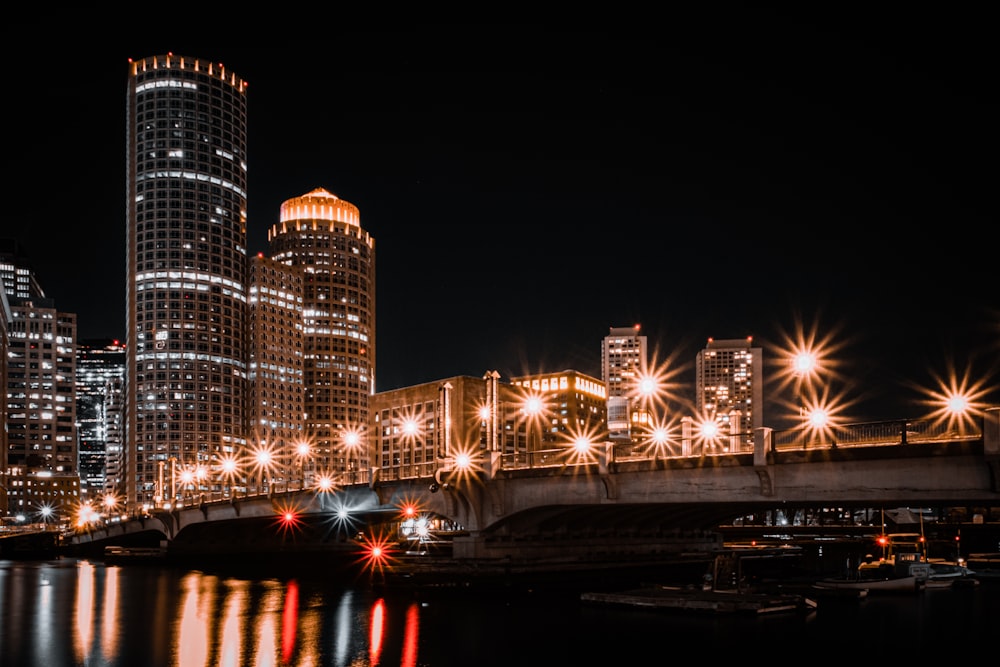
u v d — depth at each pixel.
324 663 54.41
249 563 145.88
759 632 63.84
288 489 127.56
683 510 79.25
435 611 73.81
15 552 185.25
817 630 65.38
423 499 91.44
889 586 90.56
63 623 72.00
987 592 92.88
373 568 124.69
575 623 67.31
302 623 69.75
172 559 147.75
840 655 57.00
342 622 69.75
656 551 96.62
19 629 68.81
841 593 86.44
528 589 84.19
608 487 71.00
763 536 182.00
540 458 80.31
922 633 65.31
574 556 88.56
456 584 83.00
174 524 146.12
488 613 72.31
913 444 53.00
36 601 88.50
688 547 101.31
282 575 120.69
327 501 107.56
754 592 79.25
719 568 81.00
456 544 85.56
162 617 75.06
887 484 54.69
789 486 59.44
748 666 53.47
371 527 154.75
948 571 100.25
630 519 86.75
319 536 148.75
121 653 58.16
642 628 65.12
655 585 85.50
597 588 88.62
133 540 172.25
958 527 162.12
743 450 63.81
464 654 56.56
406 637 62.41
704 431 67.25
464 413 190.25
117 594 95.06
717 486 63.97
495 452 82.50
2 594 95.81
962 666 54.66
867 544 152.12
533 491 78.56
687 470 65.88
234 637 63.62
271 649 58.75
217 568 138.00
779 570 116.69
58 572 131.00
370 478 95.31
